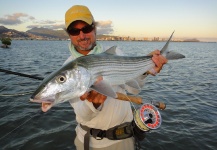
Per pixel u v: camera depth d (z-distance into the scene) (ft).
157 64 2.92
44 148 3.90
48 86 2.05
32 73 11.20
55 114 5.29
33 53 27.58
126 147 2.73
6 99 6.35
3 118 5.05
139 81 2.92
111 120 2.59
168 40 3.03
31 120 4.93
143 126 2.59
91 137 2.70
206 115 5.41
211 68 14.55
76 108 2.48
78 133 2.88
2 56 21.03
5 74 9.96
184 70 13.33
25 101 6.21
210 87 8.55
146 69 2.85
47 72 11.62
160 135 4.37
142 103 2.65
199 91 7.86
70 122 4.89
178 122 4.95
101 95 2.19
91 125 2.63
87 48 2.75
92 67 2.28
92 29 2.70
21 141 4.09
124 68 2.59
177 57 2.99
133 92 2.95
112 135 2.65
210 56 26.94
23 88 7.58
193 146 4.02
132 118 2.83
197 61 19.36
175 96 7.12
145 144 4.07
